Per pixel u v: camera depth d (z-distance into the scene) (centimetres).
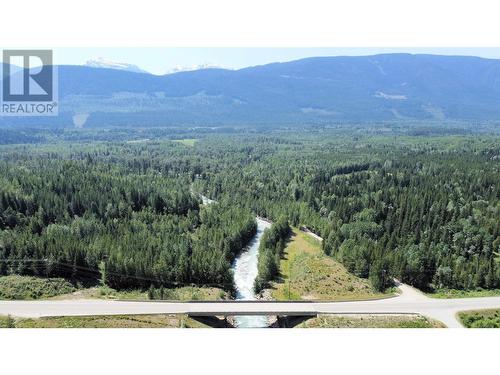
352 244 14900
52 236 14400
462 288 12650
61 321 9750
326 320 10219
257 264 15462
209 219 18562
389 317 10406
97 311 10344
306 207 19938
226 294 12888
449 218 17462
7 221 16075
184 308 10675
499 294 12131
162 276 13200
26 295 11800
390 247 14950
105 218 17950
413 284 12912
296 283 13525
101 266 13475
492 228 16262
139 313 10312
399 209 18538
